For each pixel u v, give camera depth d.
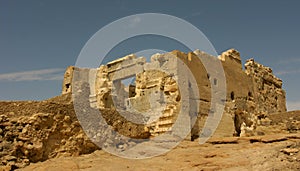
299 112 41.19
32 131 23.75
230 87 40.50
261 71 49.09
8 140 23.03
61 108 25.88
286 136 28.64
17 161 22.73
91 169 21.73
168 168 21.94
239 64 43.78
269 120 42.47
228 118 38.06
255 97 45.88
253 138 29.27
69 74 42.25
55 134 24.97
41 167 22.05
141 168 22.05
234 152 24.78
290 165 19.77
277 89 52.59
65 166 22.08
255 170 19.89
